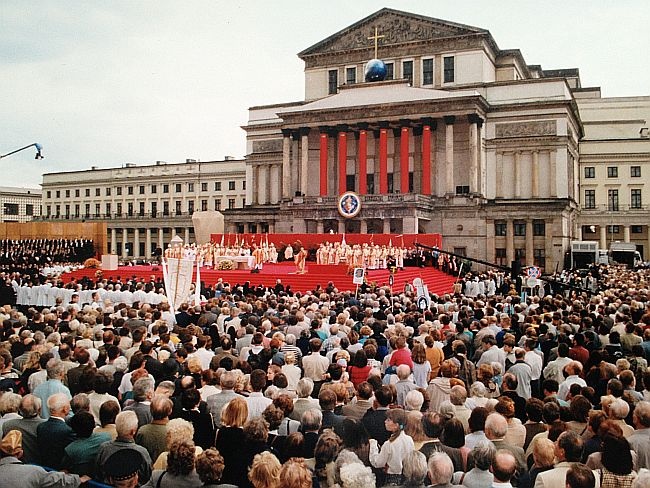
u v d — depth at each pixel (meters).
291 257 61.56
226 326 18.72
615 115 108.44
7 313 19.69
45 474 6.99
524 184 75.75
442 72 79.75
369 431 9.28
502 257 73.44
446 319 18.73
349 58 85.38
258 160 91.56
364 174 77.75
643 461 8.41
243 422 8.36
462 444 8.12
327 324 18.34
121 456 7.14
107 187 125.56
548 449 7.72
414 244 59.62
